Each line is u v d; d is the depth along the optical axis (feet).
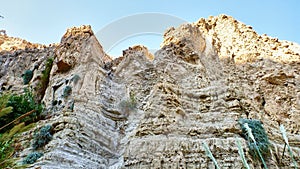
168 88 57.57
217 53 81.66
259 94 69.31
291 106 66.54
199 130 50.47
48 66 78.59
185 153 45.91
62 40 81.05
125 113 63.16
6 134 15.79
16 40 123.03
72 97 62.49
